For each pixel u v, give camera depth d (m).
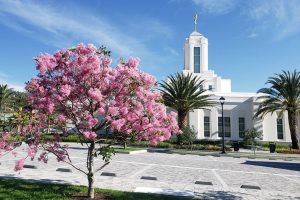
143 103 8.49
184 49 65.56
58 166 15.88
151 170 16.39
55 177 12.15
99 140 8.97
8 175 12.06
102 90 8.41
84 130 8.18
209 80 61.06
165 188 10.97
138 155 26.09
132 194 9.28
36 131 8.27
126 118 8.27
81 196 8.78
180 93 36.88
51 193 8.90
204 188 11.42
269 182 13.89
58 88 8.16
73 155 22.70
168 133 8.45
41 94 8.04
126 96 8.55
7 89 45.75
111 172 14.95
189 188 11.23
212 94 44.88
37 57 8.12
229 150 35.62
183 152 31.39
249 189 11.66
